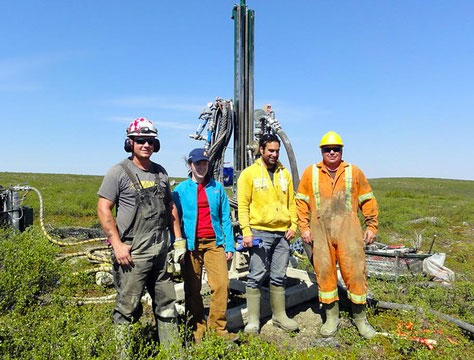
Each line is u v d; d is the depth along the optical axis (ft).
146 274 11.09
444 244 34.09
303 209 15.06
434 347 13.09
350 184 14.34
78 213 45.96
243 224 14.08
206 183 13.03
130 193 10.99
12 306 14.38
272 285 14.80
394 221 45.73
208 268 12.88
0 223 28.66
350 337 13.96
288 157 18.62
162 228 11.34
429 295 18.21
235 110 19.81
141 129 10.90
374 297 18.10
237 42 19.62
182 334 11.27
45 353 9.41
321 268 14.37
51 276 17.10
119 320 11.12
